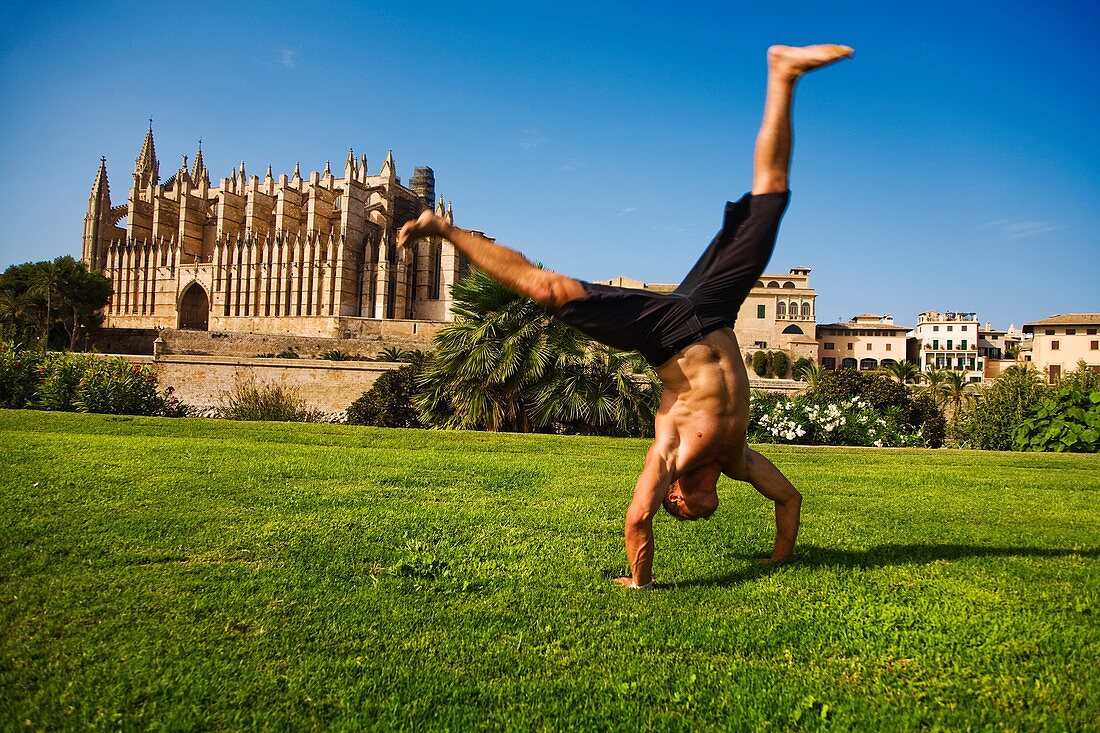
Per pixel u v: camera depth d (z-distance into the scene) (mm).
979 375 92562
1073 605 4703
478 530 6781
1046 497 9422
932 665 3857
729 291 4855
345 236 88875
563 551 6094
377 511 7492
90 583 4859
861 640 4180
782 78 4789
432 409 20875
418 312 92562
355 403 25750
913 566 5656
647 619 4512
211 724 3227
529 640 4172
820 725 3285
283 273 89562
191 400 32312
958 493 9711
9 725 3152
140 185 112188
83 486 8102
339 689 3547
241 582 5020
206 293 92875
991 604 4734
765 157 4828
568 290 4777
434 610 4598
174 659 3807
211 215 101688
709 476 5105
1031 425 19703
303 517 7059
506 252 4859
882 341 96250
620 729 3246
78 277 73562
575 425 19984
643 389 20484
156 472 9305
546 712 3379
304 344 58375
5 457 10023
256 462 10680
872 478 11164
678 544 6465
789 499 5641
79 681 3531
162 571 5188
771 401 22797
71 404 21547
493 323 19453
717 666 3869
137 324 95375
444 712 3354
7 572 5031
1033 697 3479
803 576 5375
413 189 109625
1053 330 77000
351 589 4965
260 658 3855
